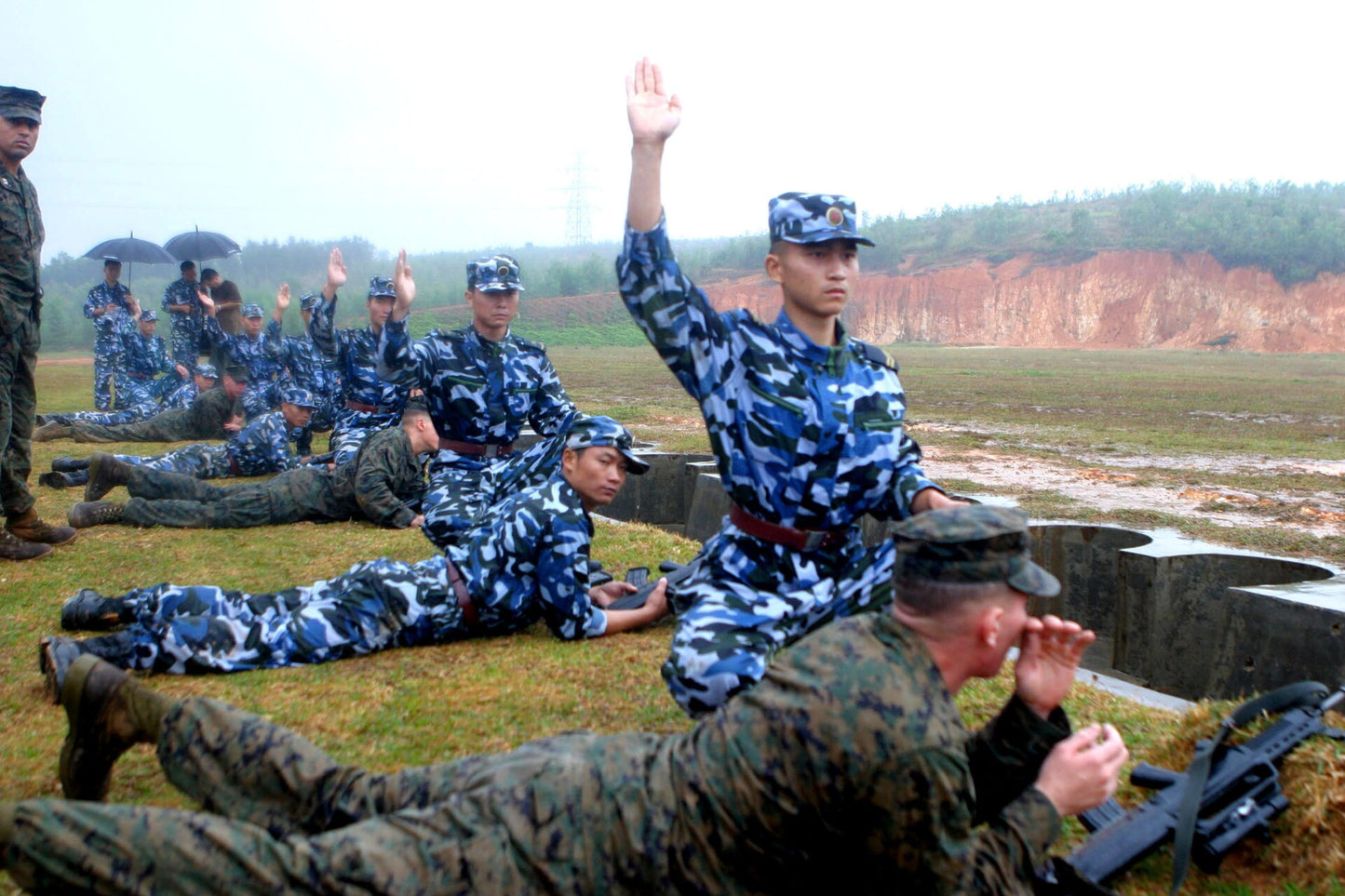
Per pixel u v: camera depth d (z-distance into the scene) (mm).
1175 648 5621
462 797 2305
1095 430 17859
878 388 3637
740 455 3547
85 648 4391
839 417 3516
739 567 3643
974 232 102062
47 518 8461
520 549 4953
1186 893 2973
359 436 10008
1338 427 18844
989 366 45938
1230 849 2988
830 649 2297
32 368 6777
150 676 4562
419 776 2576
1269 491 11039
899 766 2148
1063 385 31062
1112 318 83438
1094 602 6504
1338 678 4316
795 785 2178
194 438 13703
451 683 4508
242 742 2650
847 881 2344
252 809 2625
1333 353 73188
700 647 3412
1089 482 11562
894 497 3625
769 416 3502
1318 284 79125
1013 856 2361
